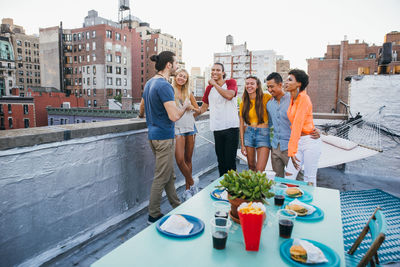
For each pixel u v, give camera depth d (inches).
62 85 2815.0
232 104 144.9
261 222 49.4
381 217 61.6
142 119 136.6
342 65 1497.3
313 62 1547.7
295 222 64.0
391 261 92.1
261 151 134.4
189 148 139.3
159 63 107.8
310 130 121.0
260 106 130.4
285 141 125.6
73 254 94.0
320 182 193.5
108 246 100.1
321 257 47.5
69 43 2780.5
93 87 2655.0
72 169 94.7
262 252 50.6
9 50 3941.9
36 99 2110.0
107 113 1888.5
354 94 214.5
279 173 132.8
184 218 59.9
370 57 1562.5
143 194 134.3
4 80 3887.8
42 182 84.8
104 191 109.6
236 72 3432.6
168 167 111.2
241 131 140.3
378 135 207.9
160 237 55.5
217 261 47.3
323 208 72.3
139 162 130.1
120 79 2770.7
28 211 81.2
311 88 1553.9
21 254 80.0
